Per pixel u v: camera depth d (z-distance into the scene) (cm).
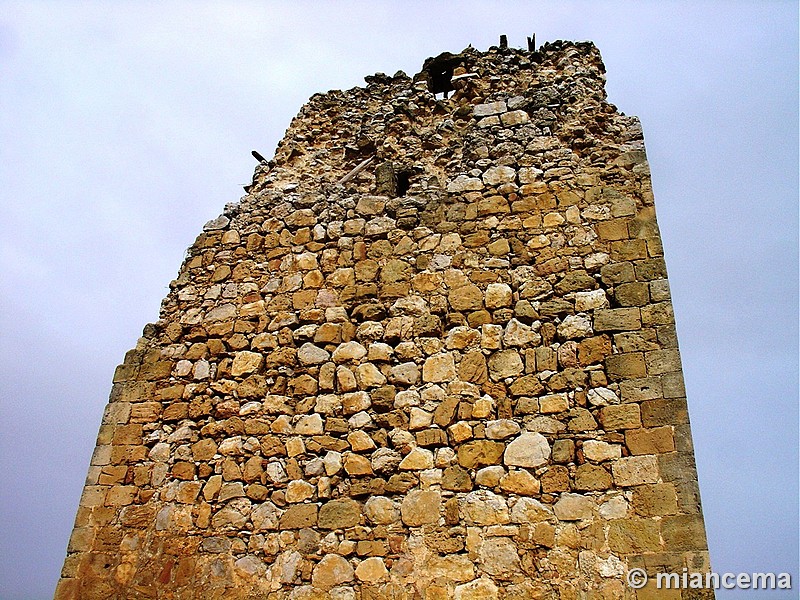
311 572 596
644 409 573
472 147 789
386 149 868
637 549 525
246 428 682
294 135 958
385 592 569
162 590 628
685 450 548
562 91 820
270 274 774
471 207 736
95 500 686
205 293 786
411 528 588
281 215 815
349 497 619
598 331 621
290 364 706
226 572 619
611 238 671
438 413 630
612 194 699
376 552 588
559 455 577
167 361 751
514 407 611
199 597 614
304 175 892
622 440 567
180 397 723
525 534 556
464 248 711
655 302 622
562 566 537
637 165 717
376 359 676
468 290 683
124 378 752
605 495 551
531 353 630
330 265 755
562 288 655
